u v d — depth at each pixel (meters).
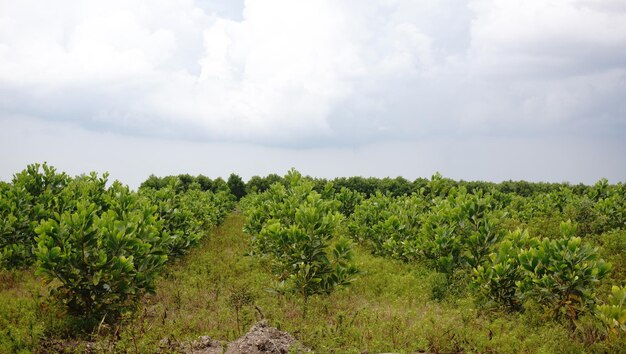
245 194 31.91
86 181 13.14
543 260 7.68
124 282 7.62
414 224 13.56
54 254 7.23
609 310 6.59
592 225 13.88
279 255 10.05
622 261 10.38
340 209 18.81
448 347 6.44
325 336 6.55
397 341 6.52
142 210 10.14
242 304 8.26
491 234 9.88
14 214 11.50
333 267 9.36
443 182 15.16
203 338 6.42
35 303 7.99
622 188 16.44
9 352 6.23
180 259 12.34
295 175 12.78
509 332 6.97
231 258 12.81
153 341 6.36
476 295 8.70
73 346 6.67
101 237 7.74
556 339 6.61
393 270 11.45
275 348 5.98
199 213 16.30
